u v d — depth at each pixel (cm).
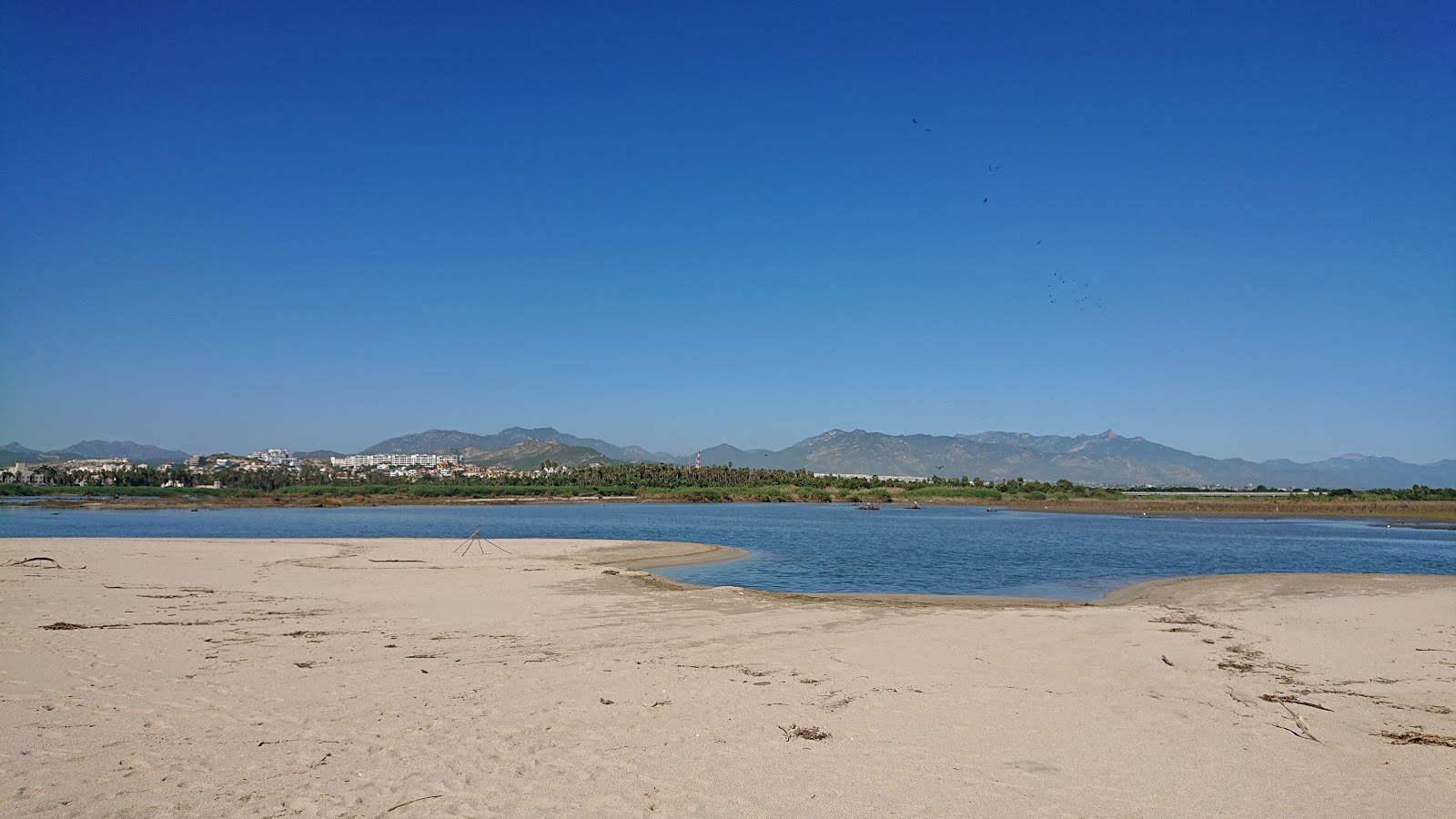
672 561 4566
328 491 16525
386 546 4769
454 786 885
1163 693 1385
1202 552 5684
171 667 1452
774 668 1558
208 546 4450
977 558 4966
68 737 1028
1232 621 2269
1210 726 1180
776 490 18012
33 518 9556
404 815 801
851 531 7925
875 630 2075
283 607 2323
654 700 1287
